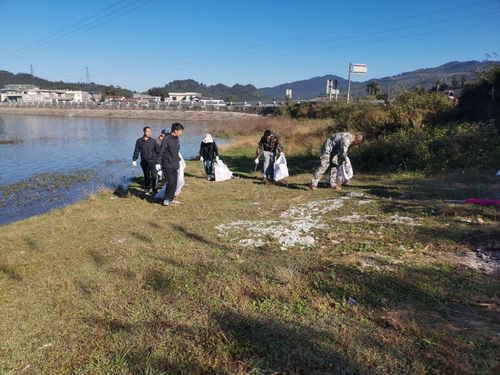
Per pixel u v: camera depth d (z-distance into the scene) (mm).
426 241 5215
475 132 10977
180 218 7297
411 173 10305
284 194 8891
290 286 4086
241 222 6715
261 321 3453
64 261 5340
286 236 5773
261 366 2871
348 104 27812
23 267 5191
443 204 6918
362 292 3881
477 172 9516
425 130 12633
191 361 2984
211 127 38031
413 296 3762
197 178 11719
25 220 8133
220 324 3447
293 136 20000
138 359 3053
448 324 3256
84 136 33250
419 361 2807
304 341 3125
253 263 4770
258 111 49906
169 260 5051
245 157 16438
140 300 4004
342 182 9352
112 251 5602
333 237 5629
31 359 3178
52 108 79188
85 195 11461
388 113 14641
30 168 17188
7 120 60562
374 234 5664
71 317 3787
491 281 3965
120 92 126125
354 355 2924
